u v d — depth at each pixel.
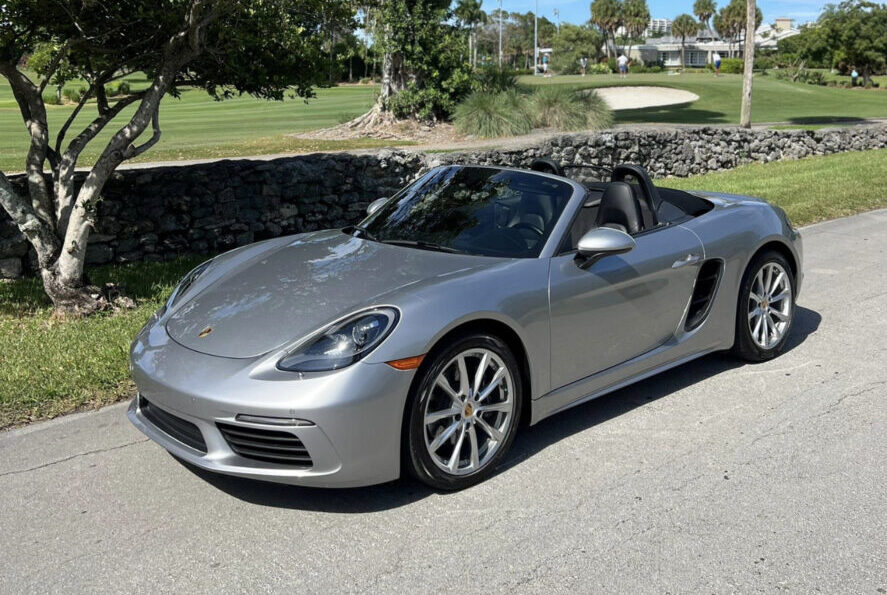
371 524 3.07
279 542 2.94
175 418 3.28
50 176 7.11
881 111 34.38
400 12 21.17
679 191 5.02
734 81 53.69
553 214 3.95
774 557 2.81
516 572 2.73
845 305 6.15
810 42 70.50
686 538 2.93
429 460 3.20
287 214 8.78
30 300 6.33
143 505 3.22
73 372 4.53
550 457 3.63
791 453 3.63
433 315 3.15
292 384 2.95
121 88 7.02
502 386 3.46
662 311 4.16
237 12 6.49
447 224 4.05
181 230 8.05
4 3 5.49
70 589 2.66
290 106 38.59
